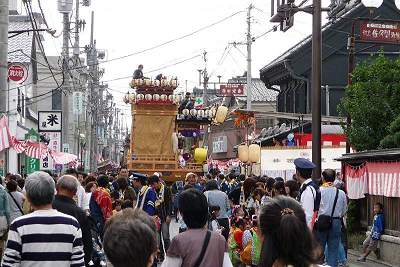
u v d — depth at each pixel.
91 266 9.59
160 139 31.78
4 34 15.70
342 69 37.59
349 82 22.50
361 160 19.47
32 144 23.56
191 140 36.44
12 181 13.55
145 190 15.09
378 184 17.92
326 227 11.94
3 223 12.36
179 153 33.53
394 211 16.89
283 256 4.55
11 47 35.00
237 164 42.53
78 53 39.16
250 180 14.80
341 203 12.09
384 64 21.34
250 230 10.41
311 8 18.14
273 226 4.64
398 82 21.06
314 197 11.04
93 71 53.66
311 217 10.94
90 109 55.00
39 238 6.30
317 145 18.02
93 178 16.05
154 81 31.56
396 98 21.02
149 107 31.70
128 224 4.10
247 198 14.84
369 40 21.03
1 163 19.97
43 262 6.29
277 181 12.95
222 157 63.53
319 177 17.95
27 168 32.28
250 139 37.25
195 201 6.25
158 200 16.56
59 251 6.34
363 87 21.27
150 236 4.11
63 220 6.43
